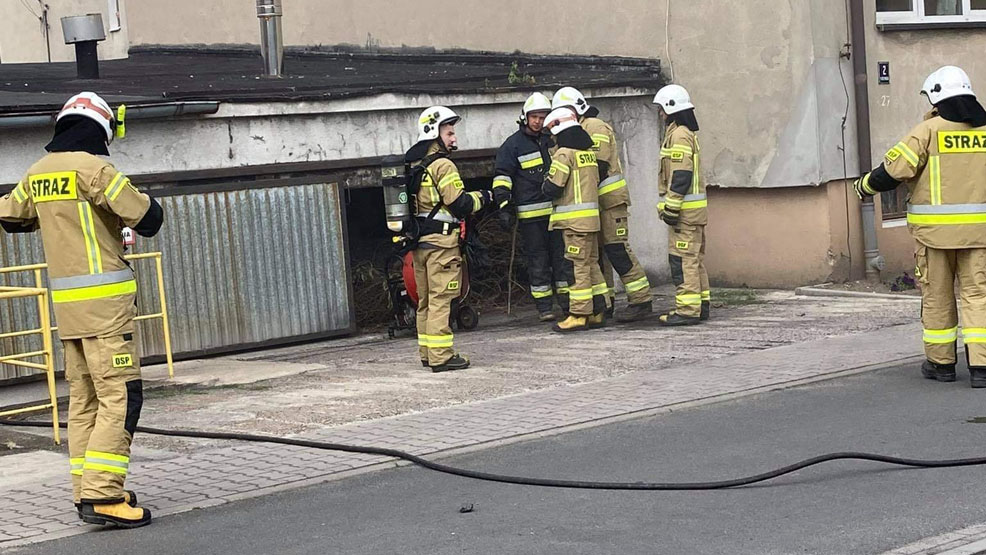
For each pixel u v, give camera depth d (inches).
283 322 492.1
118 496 249.4
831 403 335.9
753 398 347.3
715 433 307.7
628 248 504.1
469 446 305.0
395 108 515.8
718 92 581.0
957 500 240.7
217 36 840.9
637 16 605.3
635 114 590.6
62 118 256.5
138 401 255.1
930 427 303.7
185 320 468.8
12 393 420.8
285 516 253.3
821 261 559.5
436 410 350.0
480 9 677.9
